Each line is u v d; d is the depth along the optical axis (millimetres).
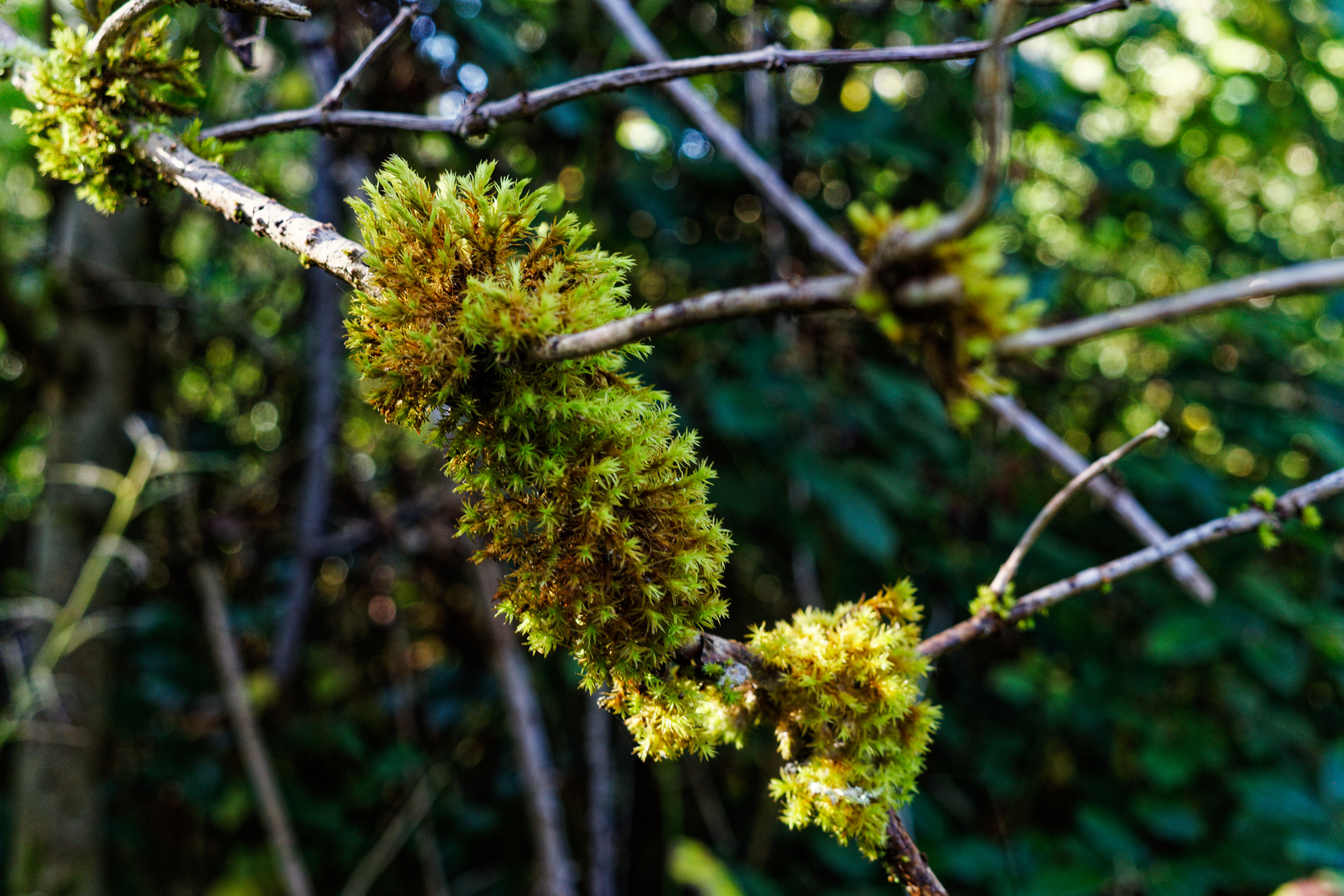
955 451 2301
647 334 443
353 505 2428
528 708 2000
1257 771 2326
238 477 2660
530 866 2506
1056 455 1519
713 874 1741
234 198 661
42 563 2143
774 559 2385
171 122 774
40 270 2385
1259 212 3139
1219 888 2227
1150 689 2406
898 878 645
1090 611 2443
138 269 2332
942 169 2154
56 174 765
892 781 648
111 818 2482
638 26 1618
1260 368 2396
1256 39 2531
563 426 584
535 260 596
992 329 349
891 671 660
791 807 665
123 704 2412
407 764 2424
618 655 600
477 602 2094
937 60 861
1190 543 792
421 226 578
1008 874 2201
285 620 2260
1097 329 342
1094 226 2678
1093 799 2465
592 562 594
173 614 2393
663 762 2426
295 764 2539
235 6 656
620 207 2174
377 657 2787
